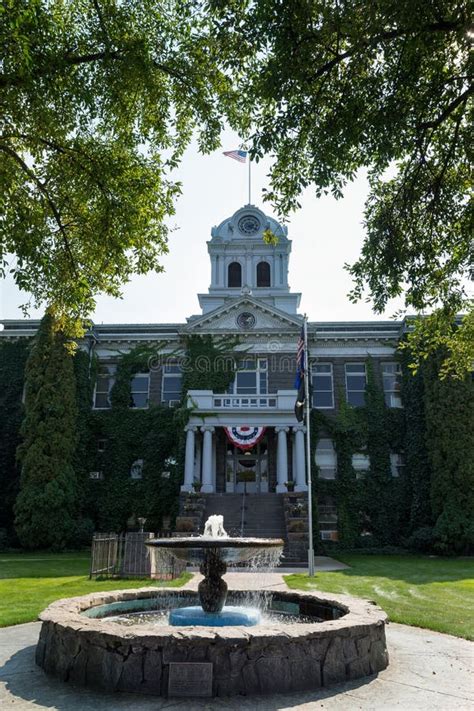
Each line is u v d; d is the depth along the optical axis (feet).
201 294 149.28
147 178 48.65
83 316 55.31
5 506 109.50
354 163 38.19
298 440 108.58
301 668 21.74
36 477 100.73
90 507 112.37
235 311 125.39
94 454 115.96
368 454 114.21
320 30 32.17
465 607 42.39
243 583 54.49
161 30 44.37
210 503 100.63
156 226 53.16
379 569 72.69
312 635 22.21
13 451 113.29
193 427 109.70
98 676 21.63
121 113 46.55
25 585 54.39
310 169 37.70
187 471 107.14
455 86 35.53
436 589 53.21
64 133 45.03
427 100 35.58
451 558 92.17
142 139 49.39
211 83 45.78
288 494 99.55
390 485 111.55
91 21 42.37
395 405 119.34
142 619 31.81
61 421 104.99
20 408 116.16
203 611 29.73
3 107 38.27
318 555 99.81
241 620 28.27
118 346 124.47
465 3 29.19
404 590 52.16
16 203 43.83
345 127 34.99
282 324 123.95
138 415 117.39
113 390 120.26
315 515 103.91
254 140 35.45
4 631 33.09
